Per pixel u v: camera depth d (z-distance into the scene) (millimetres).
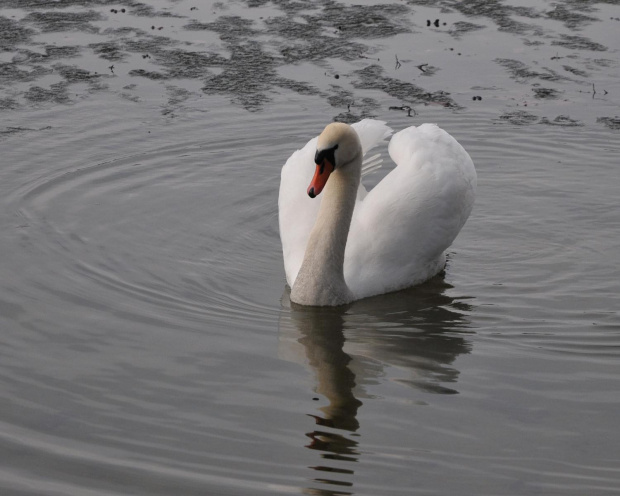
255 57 20297
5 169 15781
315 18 22516
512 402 9914
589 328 11547
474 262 13578
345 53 20469
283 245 13219
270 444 9188
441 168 13367
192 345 11016
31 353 10758
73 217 14383
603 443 9195
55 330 11258
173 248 13680
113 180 15633
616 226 14430
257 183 15781
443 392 10109
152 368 10500
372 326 11773
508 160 16500
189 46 20875
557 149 16734
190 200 15164
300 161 13922
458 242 14195
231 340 11203
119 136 17094
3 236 13648
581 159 16438
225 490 8477
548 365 10641
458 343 11227
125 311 11758
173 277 12812
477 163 16453
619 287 12656
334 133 11914
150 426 9445
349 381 10344
